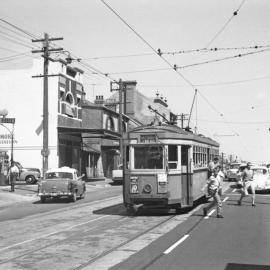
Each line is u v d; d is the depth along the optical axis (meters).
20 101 46.16
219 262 9.38
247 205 21.98
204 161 22.41
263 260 9.59
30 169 41.38
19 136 45.97
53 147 44.78
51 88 45.22
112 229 14.31
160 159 17.42
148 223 15.70
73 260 9.66
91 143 55.59
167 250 10.70
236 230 13.84
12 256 10.12
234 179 50.16
